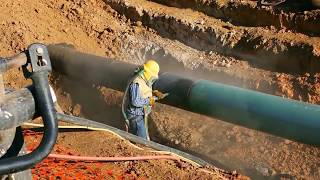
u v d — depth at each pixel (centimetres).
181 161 649
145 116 827
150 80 810
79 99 1010
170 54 1120
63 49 1034
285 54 1027
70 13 1197
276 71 1038
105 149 651
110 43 1155
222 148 905
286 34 1061
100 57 1003
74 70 1005
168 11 1206
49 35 1105
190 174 593
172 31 1178
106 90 992
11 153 235
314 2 1073
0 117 219
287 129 668
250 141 895
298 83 969
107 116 980
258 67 1057
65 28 1151
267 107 688
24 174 243
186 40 1160
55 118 223
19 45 1041
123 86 933
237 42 1095
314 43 1006
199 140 928
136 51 1150
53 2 1212
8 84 939
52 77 1040
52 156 551
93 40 1155
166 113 984
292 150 859
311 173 826
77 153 632
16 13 1120
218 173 641
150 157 623
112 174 570
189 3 1217
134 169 593
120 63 966
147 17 1205
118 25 1210
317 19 1034
